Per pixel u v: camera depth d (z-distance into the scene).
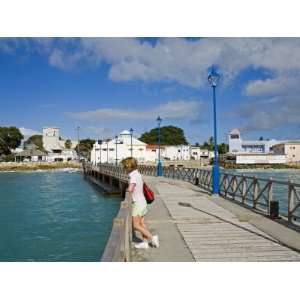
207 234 9.38
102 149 97.25
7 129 125.56
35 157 121.19
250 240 8.67
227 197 17.59
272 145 118.75
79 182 58.81
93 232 18.55
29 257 13.89
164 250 7.84
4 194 40.19
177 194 19.38
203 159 114.75
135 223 7.97
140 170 50.69
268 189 12.34
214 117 18.08
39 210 27.16
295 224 10.49
